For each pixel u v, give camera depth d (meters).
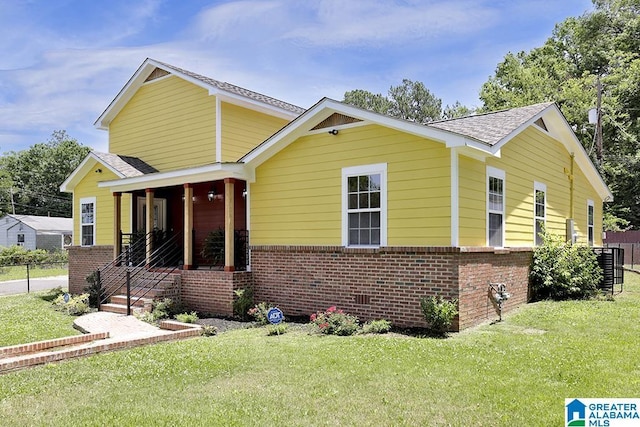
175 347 8.14
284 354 7.38
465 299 9.20
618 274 15.57
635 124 28.66
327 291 10.80
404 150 9.84
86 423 4.79
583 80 30.36
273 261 11.79
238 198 14.37
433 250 9.27
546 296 13.13
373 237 10.23
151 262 14.45
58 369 6.82
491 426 4.52
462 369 6.33
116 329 10.03
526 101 31.56
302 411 4.97
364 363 6.70
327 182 10.99
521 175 12.40
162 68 15.88
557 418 4.67
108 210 16.70
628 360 6.63
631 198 29.27
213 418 4.82
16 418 4.97
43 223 49.03
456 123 12.36
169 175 13.08
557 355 6.96
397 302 9.72
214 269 12.79
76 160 66.00
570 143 15.42
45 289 20.83
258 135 15.83
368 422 4.67
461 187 9.37
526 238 12.66
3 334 9.76
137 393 5.68
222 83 15.71
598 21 34.50
